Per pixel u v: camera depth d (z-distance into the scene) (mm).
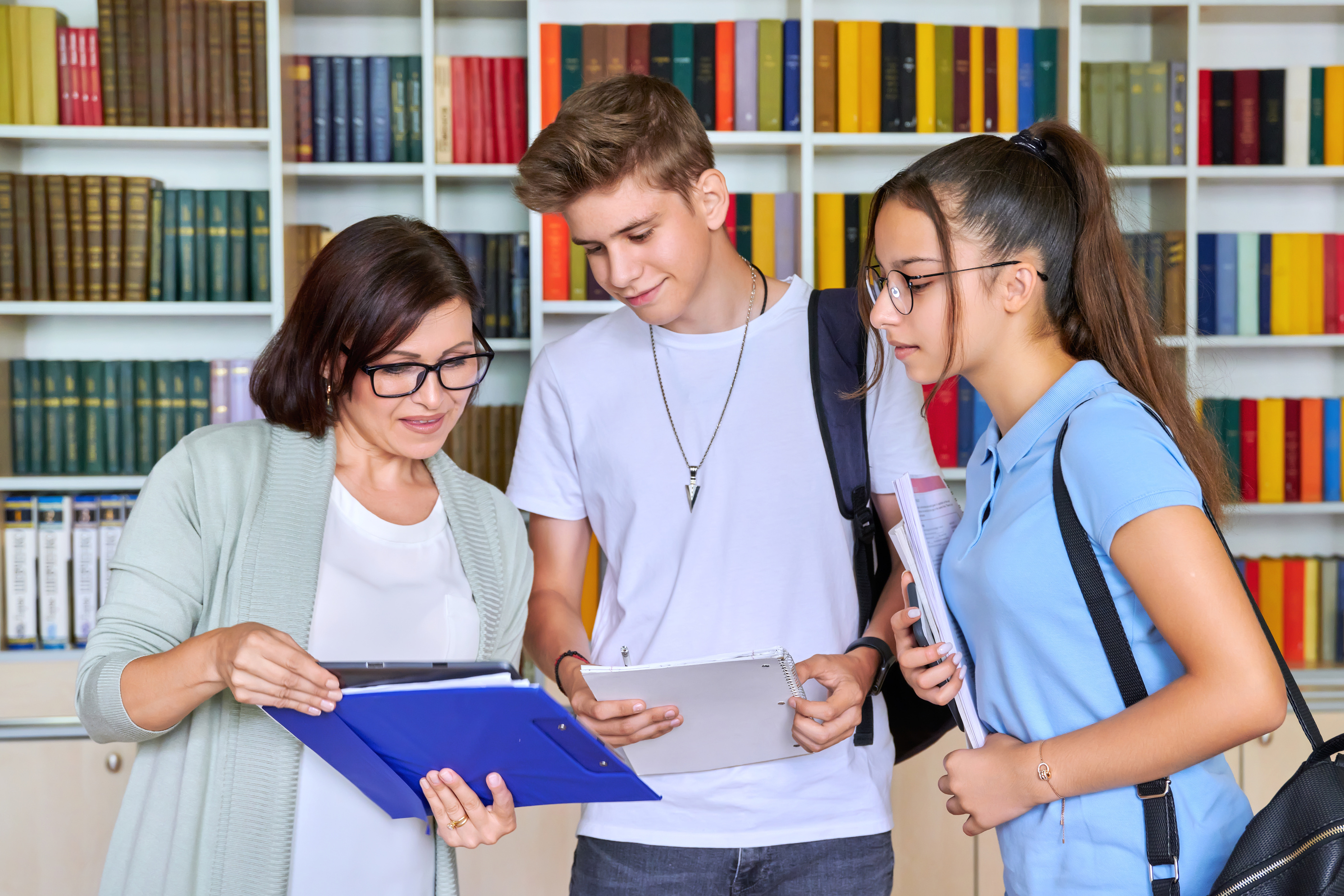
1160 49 2959
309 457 1310
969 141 1176
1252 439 2881
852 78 2756
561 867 2641
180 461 1268
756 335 1623
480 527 1442
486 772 1159
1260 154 2873
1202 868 1045
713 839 1534
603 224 1402
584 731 1032
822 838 1539
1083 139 1200
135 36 2627
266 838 1189
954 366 1153
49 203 2609
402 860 1275
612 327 1694
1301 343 2838
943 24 3010
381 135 2762
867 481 1588
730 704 1396
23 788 2525
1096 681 1059
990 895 2658
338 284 1262
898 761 1687
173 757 1222
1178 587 965
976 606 1162
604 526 1690
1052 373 1164
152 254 2660
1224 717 942
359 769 1144
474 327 1380
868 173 3000
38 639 2627
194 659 1079
